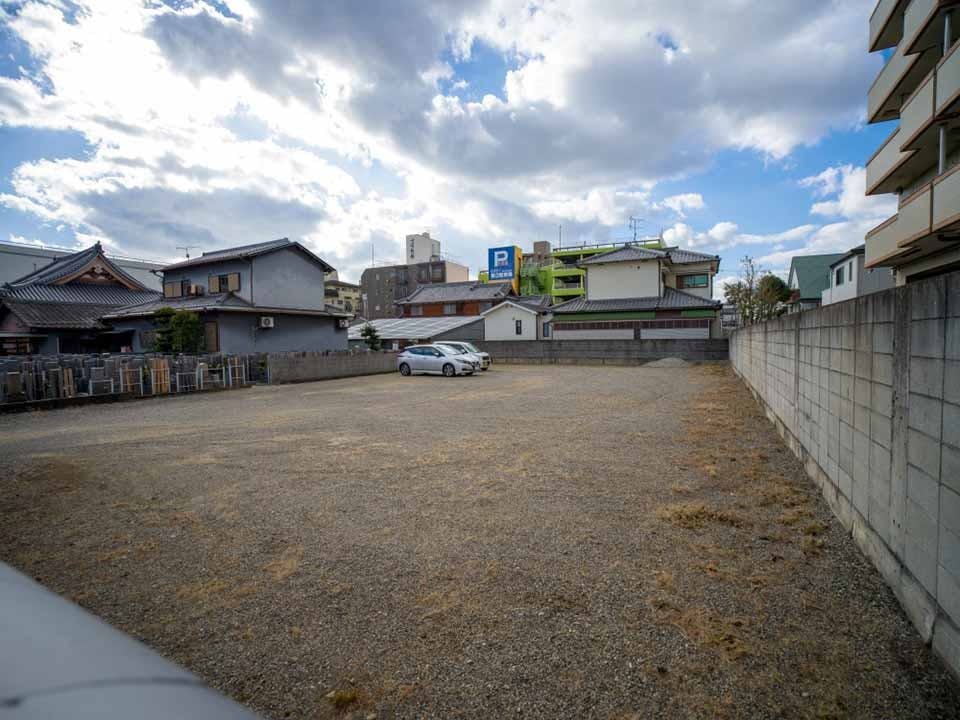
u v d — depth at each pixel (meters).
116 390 10.76
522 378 16.39
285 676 1.89
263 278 19.77
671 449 5.52
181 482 4.37
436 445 5.84
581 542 3.07
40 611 0.73
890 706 1.73
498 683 1.85
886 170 9.41
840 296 22.91
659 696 1.78
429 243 60.44
